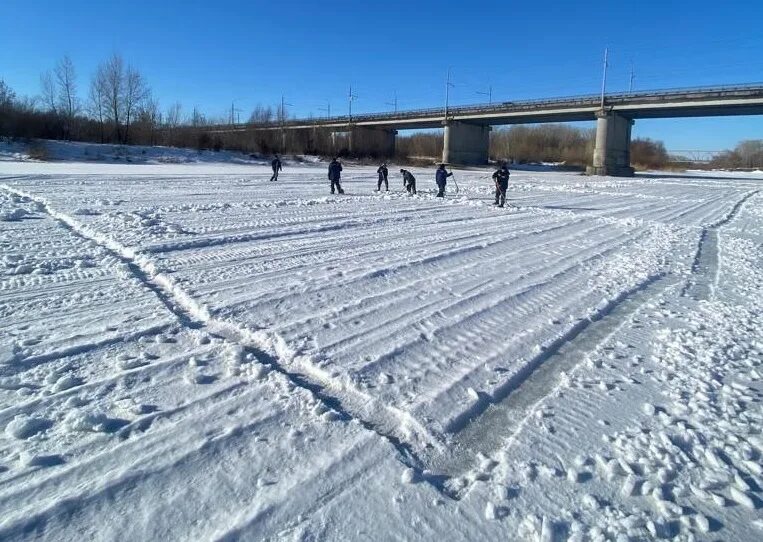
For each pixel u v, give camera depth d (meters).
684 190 36.53
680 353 5.45
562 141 111.38
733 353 5.45
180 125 74.50
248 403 4.09
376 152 84.38
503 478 3.33
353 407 4.16
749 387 4.70
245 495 3.07
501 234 13.09
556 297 7.48
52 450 3.41
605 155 64.25
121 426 3.71
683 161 119.31
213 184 25.64
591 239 12.95
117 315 5.87
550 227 14.75
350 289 7.37
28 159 47.47
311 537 2.79
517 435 3.83
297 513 2.95
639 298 7.68
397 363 4.97
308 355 4.98
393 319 6.19
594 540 2.80
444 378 4.70
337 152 80.38
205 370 4.60
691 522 3.01
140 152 57.75
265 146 71.12
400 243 11.20
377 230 12.93
